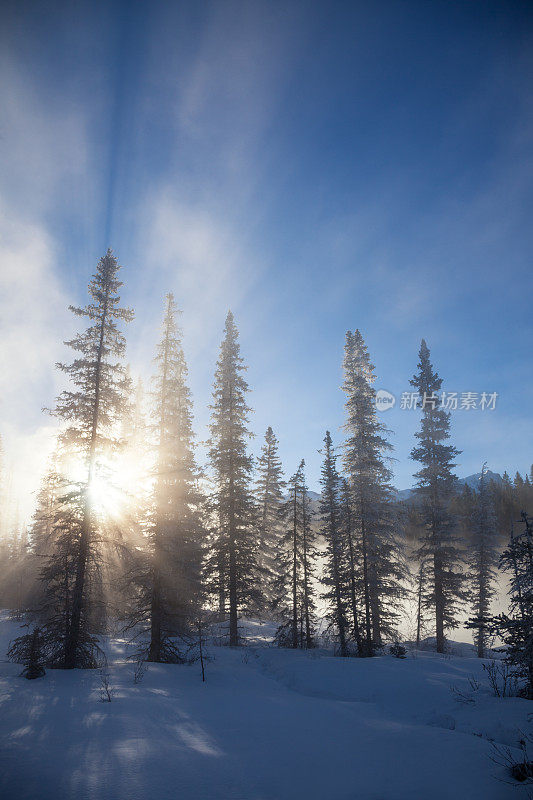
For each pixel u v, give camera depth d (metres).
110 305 18.84
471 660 18.69
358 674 14.73
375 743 7.80
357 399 26.39
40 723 8.28
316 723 9.38
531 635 9.23
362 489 24.72
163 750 7.07
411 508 26.95
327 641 26.61
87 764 6.28
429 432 28.41
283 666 17.48
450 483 27.38
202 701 11.34
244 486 26.34
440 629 25.41
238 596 24.22
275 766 6.55
